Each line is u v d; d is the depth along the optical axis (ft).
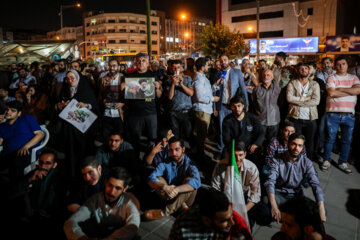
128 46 313.12
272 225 11.41
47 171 12.02
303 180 11.81
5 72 34.60
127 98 15.76
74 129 15.37
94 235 9.12
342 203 12.91
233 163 9.80
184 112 16.43
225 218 6.36
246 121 15.15
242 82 17.78
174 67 15.90
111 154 13.47
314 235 6.24
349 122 15.93
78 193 11.03
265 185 11.57
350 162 17.51
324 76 19.19
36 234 10.89
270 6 164.45
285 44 114.73
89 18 328.29
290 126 12.50
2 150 14.07
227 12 178.29
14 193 11.59
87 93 15.78
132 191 13.75
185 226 6.79
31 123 14.42
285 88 18.01
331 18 153.99
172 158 12.37
